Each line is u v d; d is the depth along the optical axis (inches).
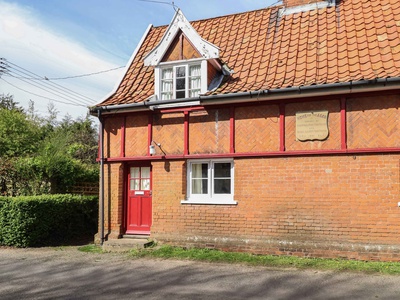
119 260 377.1
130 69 520.4
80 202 522.6
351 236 359.6
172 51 448.5
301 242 374.0
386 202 351.6
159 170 439.5
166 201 432.5
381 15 433.4
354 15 453.1
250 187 398.3
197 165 433.4
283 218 383.2
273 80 400.8
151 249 412.2
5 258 391.9
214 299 257.6
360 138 363.9
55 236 487.5
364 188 358.9
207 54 425.4
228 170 420.5
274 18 505.4
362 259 352.5
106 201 465.4
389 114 356.8
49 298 264.8
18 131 687.7
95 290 282.0
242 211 399.5
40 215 458.6
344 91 356.5
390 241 347.9
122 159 457.1
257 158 398.0
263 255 381.1
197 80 441.4
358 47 403.2
